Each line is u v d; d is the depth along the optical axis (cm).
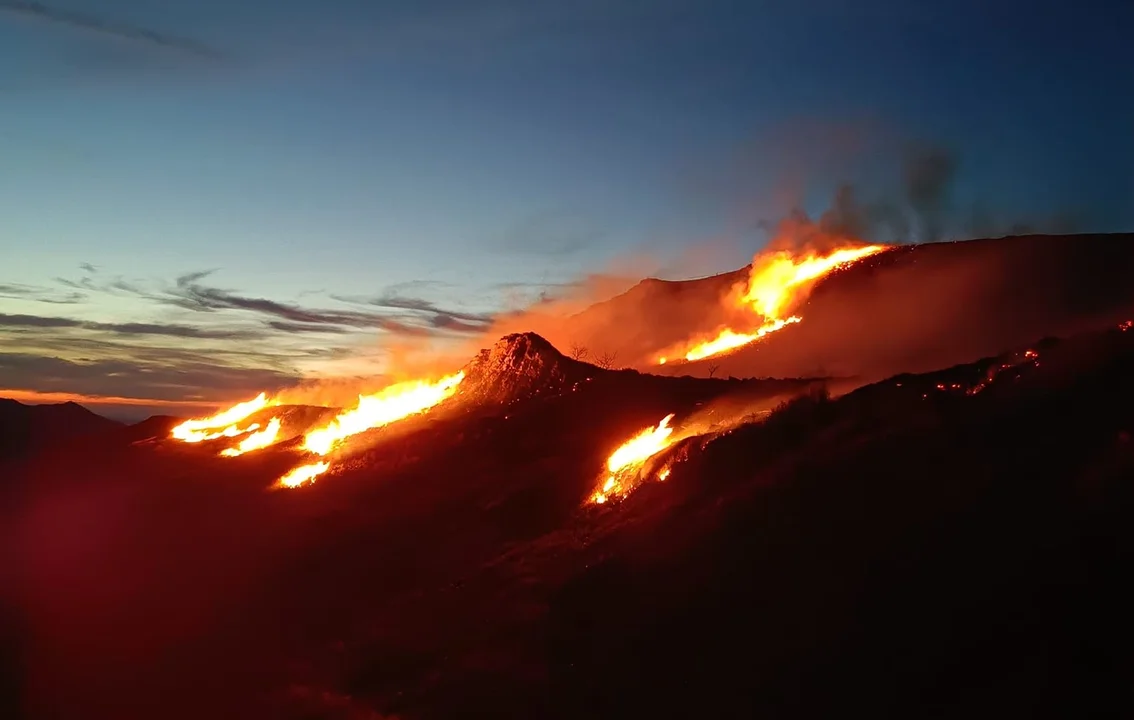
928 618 1878
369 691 2262
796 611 2069
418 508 3744
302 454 5300
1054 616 1738
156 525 4281
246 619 2912
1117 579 1756
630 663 2103
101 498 4947
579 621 2366
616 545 2733
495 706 2052
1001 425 2422
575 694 2038
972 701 1639
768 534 2406
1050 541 1931
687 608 2241
